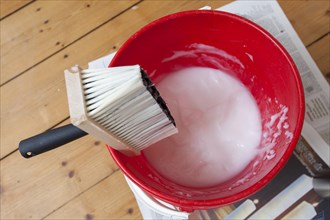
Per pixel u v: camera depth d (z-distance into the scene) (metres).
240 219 0.57
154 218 0.59
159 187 0.45
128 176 0.43
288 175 0.58
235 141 0.55
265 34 0.46
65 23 0.74
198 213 0.57
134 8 0.74
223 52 0.54
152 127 0.41
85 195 0.64
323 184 0.58
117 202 0.63
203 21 0.49
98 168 0.65
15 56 0.73
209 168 0.54
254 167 0.51
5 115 0.70
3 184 0.66
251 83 0.56
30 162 0.67
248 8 0.66
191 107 0.57
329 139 0.59
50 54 0.73
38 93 0.71
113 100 0.33
